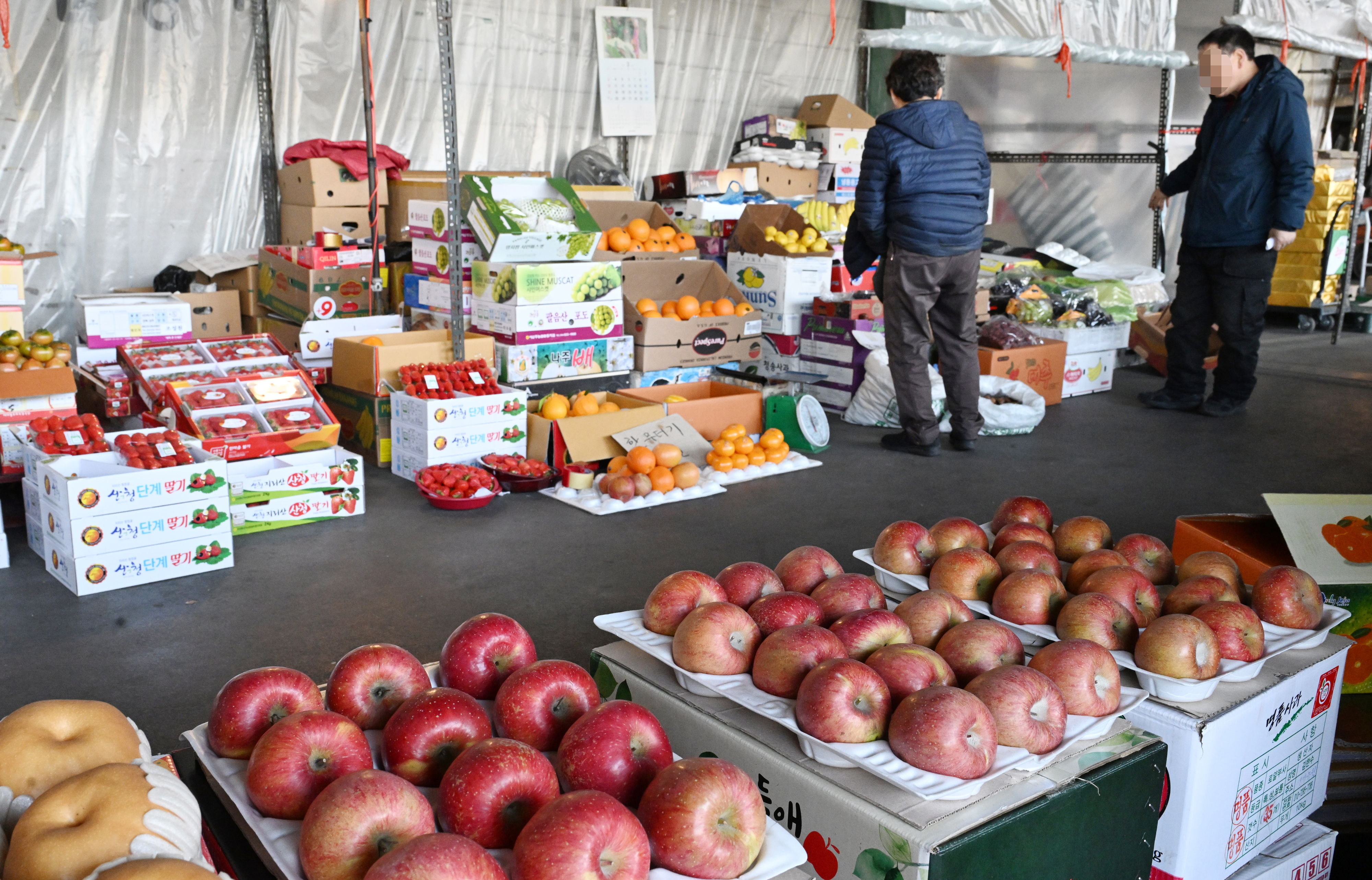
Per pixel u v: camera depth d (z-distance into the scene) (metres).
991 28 8.07
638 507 4.02
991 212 9.77
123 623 2.85
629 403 4.78
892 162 4.51
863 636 1.50
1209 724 1.49
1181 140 8.85
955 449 5.07
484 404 4.29
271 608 2.97
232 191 6.01
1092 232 9.16
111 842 0.84
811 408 4.98
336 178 5.74
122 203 5.66
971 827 1.20
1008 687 1.34
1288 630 1.76
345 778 1.01
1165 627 1.55
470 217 4.93
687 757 1.53
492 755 1.08
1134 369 7.62
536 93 7.04
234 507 3.60
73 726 1.04
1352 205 9.09
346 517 3.85
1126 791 1.36
